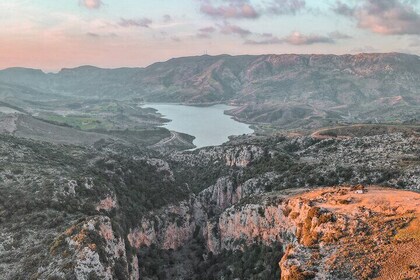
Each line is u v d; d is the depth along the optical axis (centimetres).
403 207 7431
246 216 11769
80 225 8481
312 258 6569
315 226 7744
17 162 12231
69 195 10388
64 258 7506
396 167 12194
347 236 6919
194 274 12244
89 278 7306
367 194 8775
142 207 13325
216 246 13000
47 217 9150
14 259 7744
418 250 5834
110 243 8900
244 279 10356
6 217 8962
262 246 10919
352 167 13225
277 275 9431
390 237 6438
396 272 5503
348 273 5844
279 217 10369
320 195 9800
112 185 12725
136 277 10100
